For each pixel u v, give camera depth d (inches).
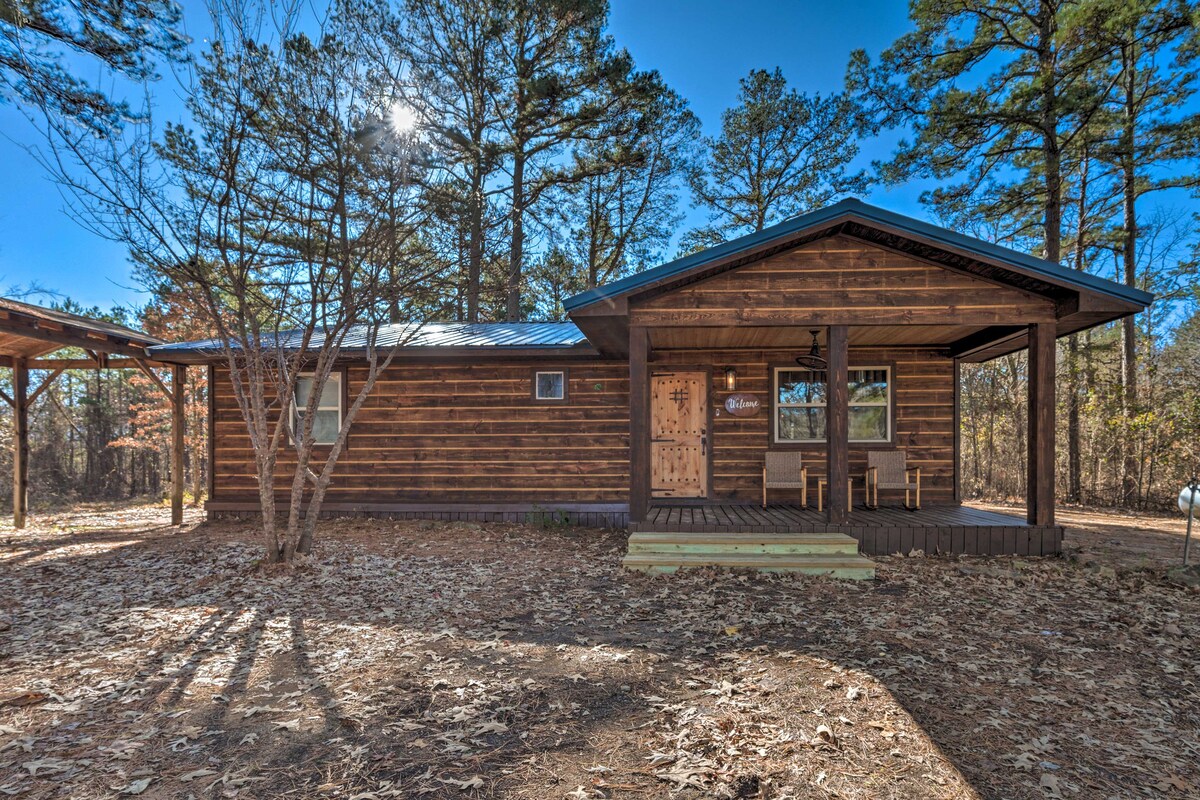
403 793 97.8
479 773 103.7
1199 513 445.7
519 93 654.5
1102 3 436.5
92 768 105.0
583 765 106.1
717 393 393.7
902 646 164.7
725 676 144.5
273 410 398.6
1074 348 609.9
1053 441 277.3
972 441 685.3
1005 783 101.6
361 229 291.4
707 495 390.3
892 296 279.6
